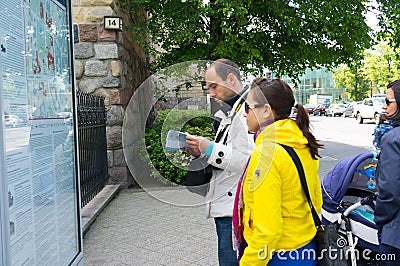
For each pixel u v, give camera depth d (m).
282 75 9.64
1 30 1.76
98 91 7.85
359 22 8.88
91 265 4.10
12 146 1.84
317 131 23.53
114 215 5.92
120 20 7.82
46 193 2.25
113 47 7.85
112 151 7.82
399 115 2.80
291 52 9.32
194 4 8.23
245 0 8.30
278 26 9.07
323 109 51.62
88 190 6.30
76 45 7.82
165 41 8.84
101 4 7.83
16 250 1.86
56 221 2.40
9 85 1.83
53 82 2.42
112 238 4.91
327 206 2.98
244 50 8.51
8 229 1.74
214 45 8.70
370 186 3.07
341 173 2.95
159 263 4.13
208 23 9.08
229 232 2.33
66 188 2.61
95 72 7.85
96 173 6.83
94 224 5.48
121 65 8.05
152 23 8.62
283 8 8.48
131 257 4.30
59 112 2.50
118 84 7.84
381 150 2.54
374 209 2.73
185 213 5.97
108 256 4.33
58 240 2.43
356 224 2.89
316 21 8.71
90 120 6.47
